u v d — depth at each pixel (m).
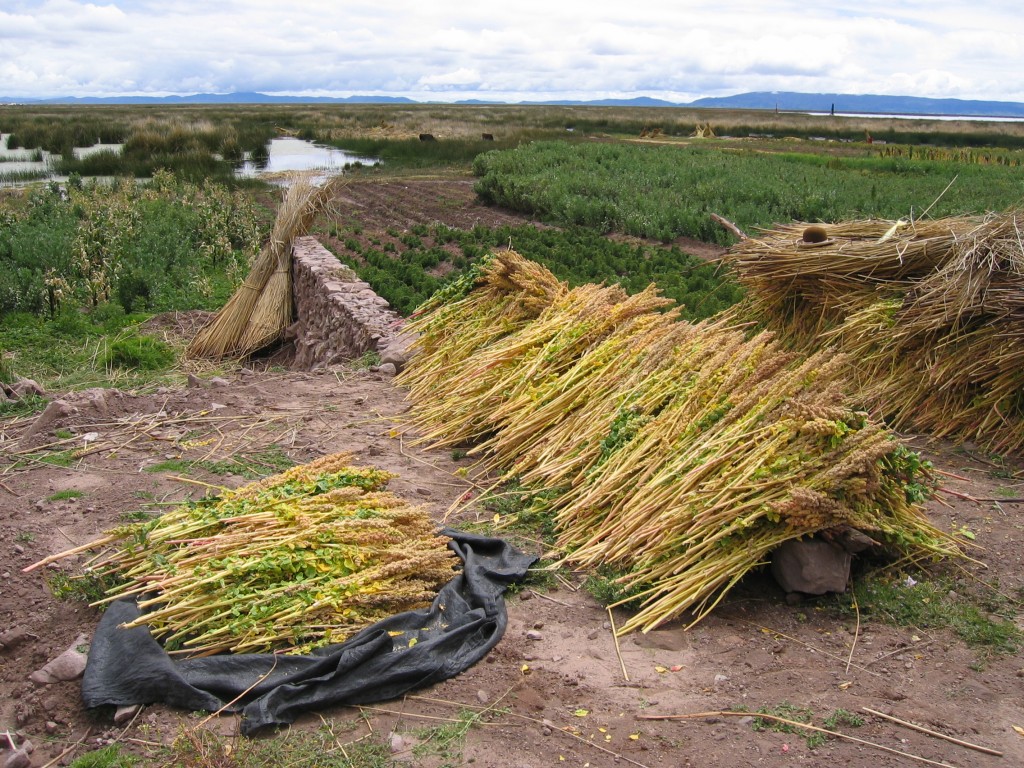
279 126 65.25
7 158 40.19
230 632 4.02
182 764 3.38
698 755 3.42
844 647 4.19
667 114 111.38
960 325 7.15
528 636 4.28
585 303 7.43
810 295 8.39
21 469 6.43
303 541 4.40
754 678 3.93
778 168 30.77
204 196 25.58
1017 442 6.64
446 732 3.57
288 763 3.38
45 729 3.71
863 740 3.48
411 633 4.15
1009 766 3.32
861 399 7.25
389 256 18.83
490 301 8.61
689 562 4.51
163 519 4.64
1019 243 6.95
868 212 20.31
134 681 3.78
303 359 12.12
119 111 112.62
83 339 12.47
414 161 39.41
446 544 4.80
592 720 3.66
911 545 4.85
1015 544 5.20
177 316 13.99
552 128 61.53
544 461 5.94
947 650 4.14
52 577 4.75
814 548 4.54
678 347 6.25
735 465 4.80
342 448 6.89
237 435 7.21
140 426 7.43
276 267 12.79
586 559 4.81
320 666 3.83
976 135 53.44
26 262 16.08
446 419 7.24
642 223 20.64
